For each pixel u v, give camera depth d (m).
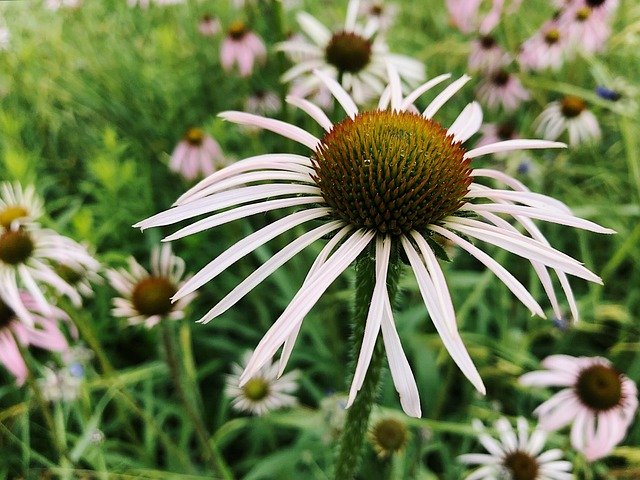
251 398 0.25
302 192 0.13
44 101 0.40
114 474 0.23
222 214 0.13
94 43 0.45
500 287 0.31
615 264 0.31
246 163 0.14
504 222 0.13
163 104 0.42
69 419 0.27
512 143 0.14
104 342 0.31
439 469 0.29
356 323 0.14
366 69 0.32
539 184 0.35
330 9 0.52
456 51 0.44
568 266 0.12
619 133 0.40
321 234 0.13
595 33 0.40
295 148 0.31
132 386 0.28
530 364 0.29
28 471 0.23
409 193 0.12
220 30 0.49
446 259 0.13
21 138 0.38
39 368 0.24
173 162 0.36
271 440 0.27
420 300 0.32
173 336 0.22
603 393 0.21
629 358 0.31
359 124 0.13
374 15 0.52
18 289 0.21
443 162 0.13
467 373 0.11
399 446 0.21
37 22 0.47
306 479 0.26
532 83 0.40
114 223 0.32
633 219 0.36
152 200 0.37
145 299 0.22
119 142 0.39
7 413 0.23
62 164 0.39
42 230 0.22
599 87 0.36
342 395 0.24
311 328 0.30
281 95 0.29
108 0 0.48
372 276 0.13
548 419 0.21
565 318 0.29
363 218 0.13
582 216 0.33
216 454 0.23
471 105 0.16
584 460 0.23
